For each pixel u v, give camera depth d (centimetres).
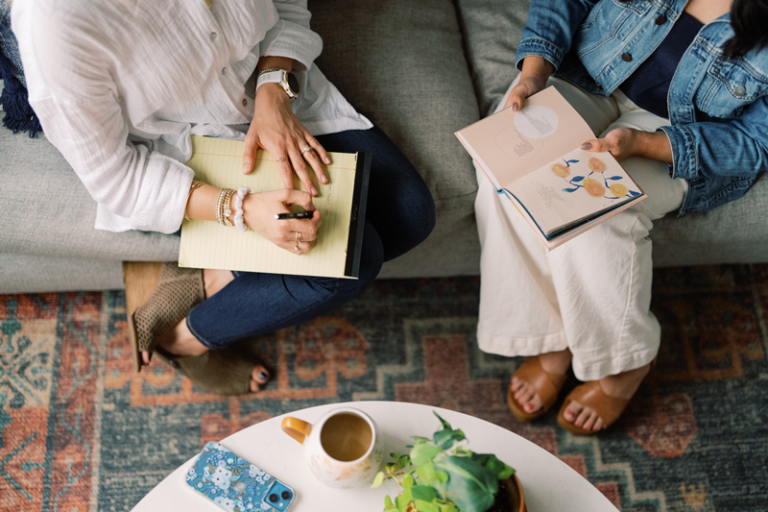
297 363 147
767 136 108
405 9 140
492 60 140
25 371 142
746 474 139
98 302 149
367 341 150
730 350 153
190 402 141
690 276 161
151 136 101
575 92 125
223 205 94
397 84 130
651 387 148
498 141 106
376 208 115
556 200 99
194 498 85
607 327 122
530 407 139
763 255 140
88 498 131
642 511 135
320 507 85
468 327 153
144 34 84
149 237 115
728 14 104
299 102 114
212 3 89
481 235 126
